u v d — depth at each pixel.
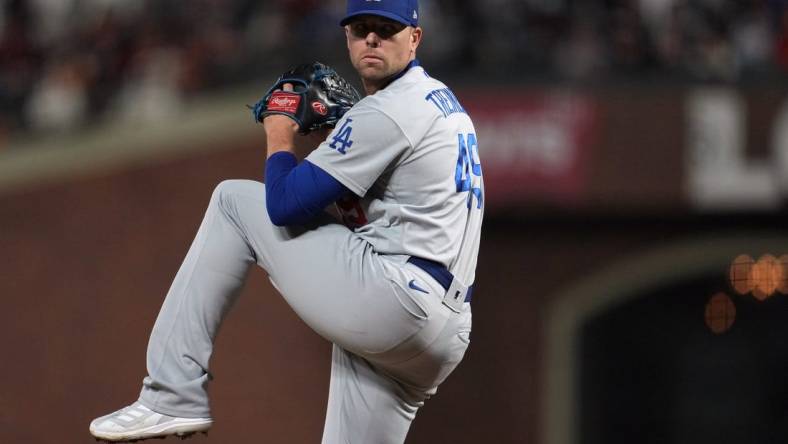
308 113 14.60
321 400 39.66
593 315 45.56
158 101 44.88
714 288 45.47
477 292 45.12
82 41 50.81
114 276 41.38
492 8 45.03
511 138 42.12
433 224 14.12
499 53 43.97
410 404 15.25
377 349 14.20
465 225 14.55
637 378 45.78
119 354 41.16
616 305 45.50
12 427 41.34
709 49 43.84
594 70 43.09
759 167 41.38
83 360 41.31
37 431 41.28
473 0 45.22
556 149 41.91
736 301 45.47
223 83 45.00
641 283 44.81
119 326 41.34
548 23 44.88
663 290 45.50
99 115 46.22
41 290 41.72
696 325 45.78
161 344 14.51
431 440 45.00
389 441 15.22
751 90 41.50
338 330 14.20
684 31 44.28
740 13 44.94
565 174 41.88
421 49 44.16
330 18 46.25
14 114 48.06
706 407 45.66
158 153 41.25
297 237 14.31
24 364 41.50
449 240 14.24
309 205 13.96
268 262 14.49
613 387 45.78
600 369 45.66
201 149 41.00
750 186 41.53
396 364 14.47
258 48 46.06
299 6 47.16
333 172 13.91
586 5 45.03
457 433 45.00
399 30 14.23
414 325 14.02
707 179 41.59
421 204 14.15
